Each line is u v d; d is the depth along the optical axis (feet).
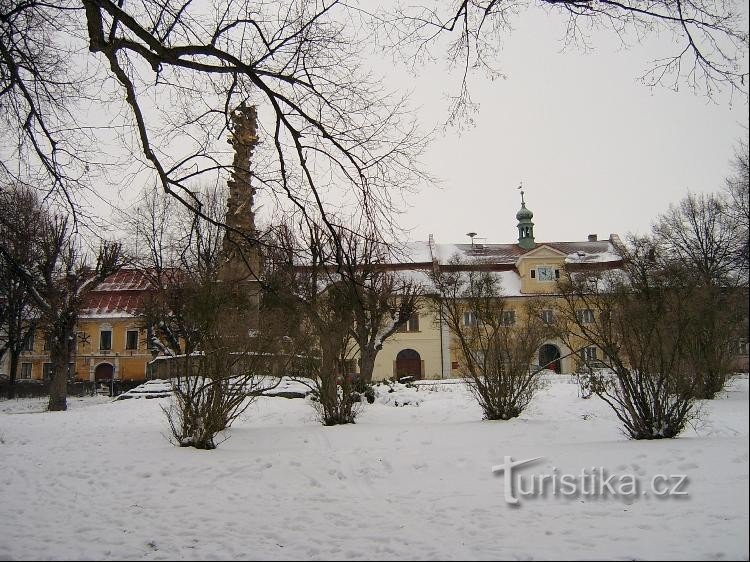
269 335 39.40
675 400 39.47
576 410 57.82
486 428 44.86
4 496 26.84
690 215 100.17
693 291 40.37
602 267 146.92
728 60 24.41
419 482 27.89
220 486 27.89
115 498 26.13
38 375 172.65
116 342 170.50
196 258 39.42
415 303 94.79
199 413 38.04
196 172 26.30
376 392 74.43
